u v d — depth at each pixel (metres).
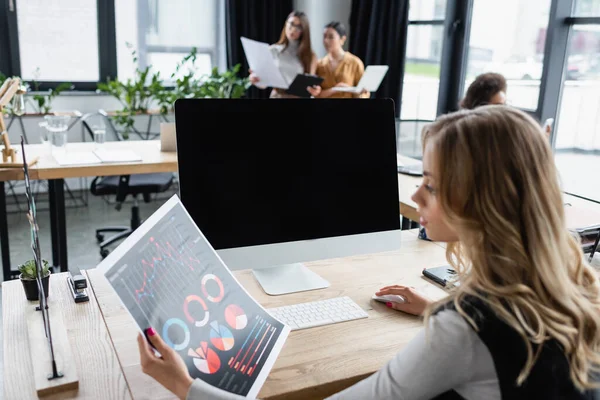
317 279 1.44
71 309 1.24
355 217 1.44
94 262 3.46
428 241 1.79
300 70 4.22
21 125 4.16
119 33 4.91
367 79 3.89
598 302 0.93
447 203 0.85
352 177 1.43
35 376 0.96
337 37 4.19
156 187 3.41
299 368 1.04
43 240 3.85
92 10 4.79
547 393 0.77
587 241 1.70
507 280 0.81
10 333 1.12
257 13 5.07
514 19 3.94
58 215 2.92
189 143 1.26
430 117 4.79
